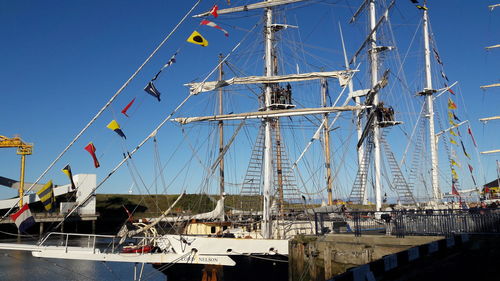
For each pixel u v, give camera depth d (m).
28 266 40.19
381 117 34.22
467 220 20.08
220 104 43.09
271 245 23.75
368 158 35.59
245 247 23.91
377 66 35.53
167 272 25.17
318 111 29.78
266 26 30.89
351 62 37.41
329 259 21.45
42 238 23.92
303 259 22.77
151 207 80.94
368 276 8.90
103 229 71.25
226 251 23.97
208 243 24.19
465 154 47.22
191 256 24.17
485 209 19.83
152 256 24.06
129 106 21.47
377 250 20.17
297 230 27.28
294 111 29.62
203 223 29.36
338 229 26.95
